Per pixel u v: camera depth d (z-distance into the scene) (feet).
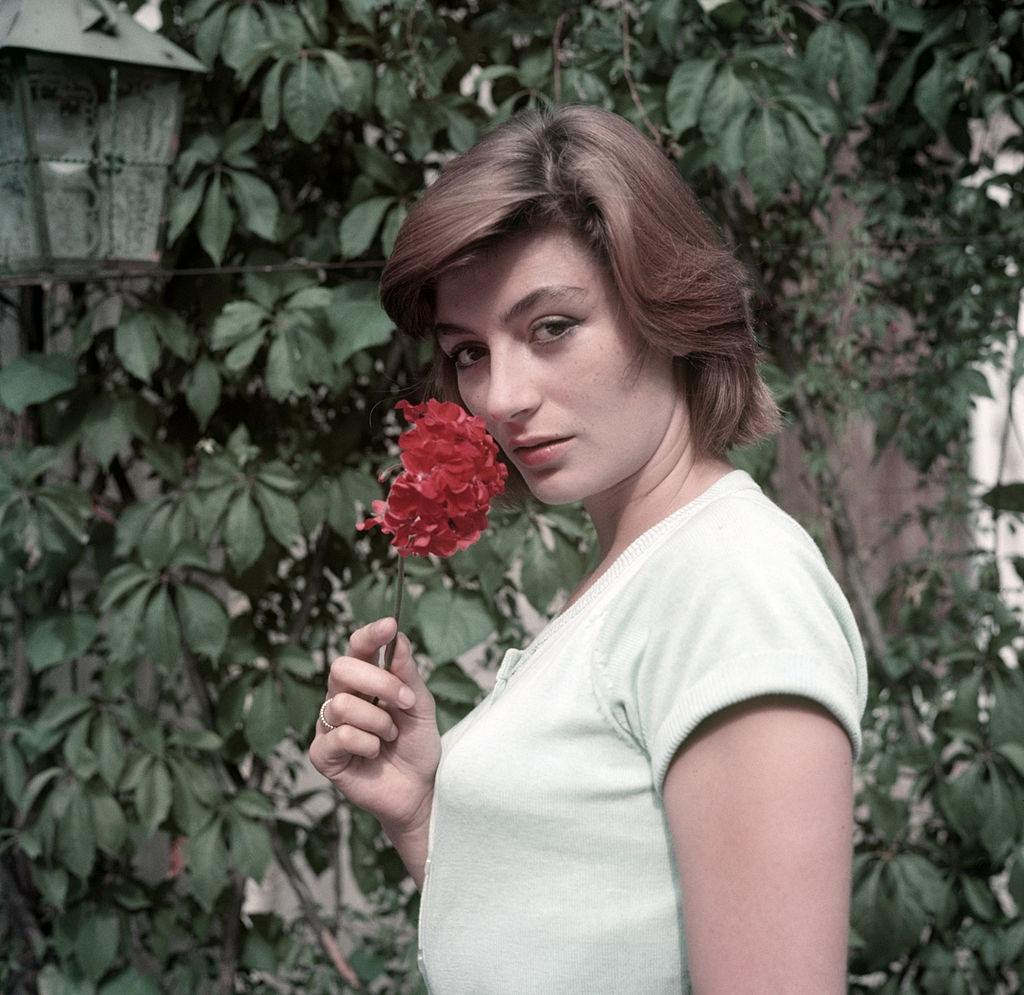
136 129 5.66
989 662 6.55
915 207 6.88
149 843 7.91
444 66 6.46
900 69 6.57
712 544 2.54
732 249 3.11
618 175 2.71
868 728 6.79
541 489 2.87
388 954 7.16
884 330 6.81
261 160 6.84
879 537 8.48
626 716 2.59
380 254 6.75
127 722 6.53
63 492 6.44
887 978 6.68
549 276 2.71
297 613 6.96
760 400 3.11
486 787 2.66
